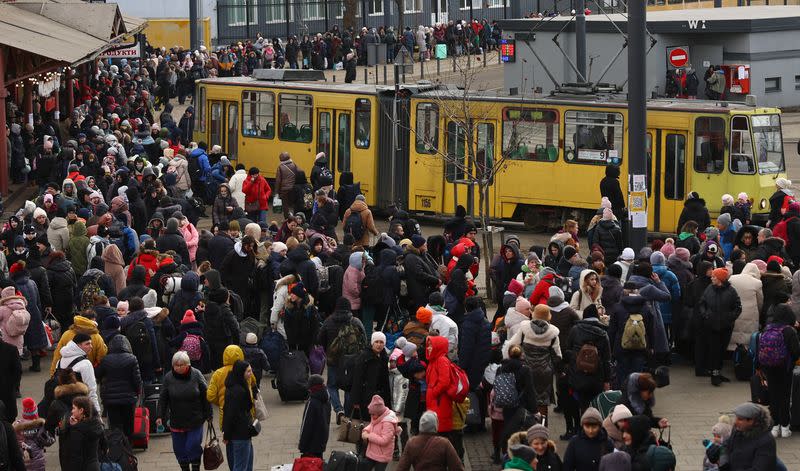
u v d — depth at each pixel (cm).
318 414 4572
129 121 12975
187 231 7319
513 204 9681
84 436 4262
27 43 10062
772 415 5203
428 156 9988
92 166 9306
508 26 15462
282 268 6078
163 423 5353
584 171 9362
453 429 4828
